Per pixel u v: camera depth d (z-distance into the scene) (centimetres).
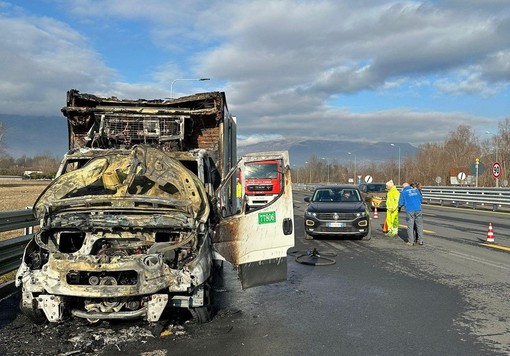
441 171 7019
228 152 1016
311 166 13638
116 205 585
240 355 493
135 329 566
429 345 525
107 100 902
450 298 725
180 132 868
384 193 2564
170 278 541
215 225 628
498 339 544
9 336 537
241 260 604
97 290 525
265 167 2372
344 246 1288
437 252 1173
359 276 892
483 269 951
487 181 5328
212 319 618
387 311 658
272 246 629
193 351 502
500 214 2400
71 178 611
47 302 536
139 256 540
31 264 558
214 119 912
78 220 577
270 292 770
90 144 865
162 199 584
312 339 544
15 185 5350
